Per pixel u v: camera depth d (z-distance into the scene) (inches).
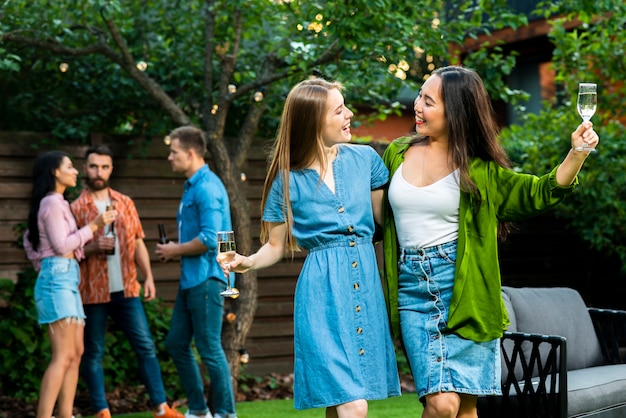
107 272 230.7
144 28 295.7
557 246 336.2
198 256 224.2
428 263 137.6
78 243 209.3
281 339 299.1
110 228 231.5
